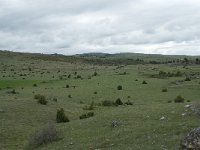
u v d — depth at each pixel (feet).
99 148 86.12
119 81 319.06
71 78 368.68
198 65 478.59
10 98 197.26
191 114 103.60
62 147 93.04
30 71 483.51
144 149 76.84
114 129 102.12
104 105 194.29
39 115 150.51
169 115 107.45
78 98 230.89
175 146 74.38
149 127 95.66
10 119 138.72
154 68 462.19
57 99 217.36
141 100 217.56
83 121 123.54
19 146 105.60
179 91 248.73
